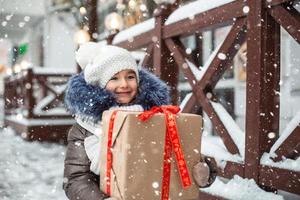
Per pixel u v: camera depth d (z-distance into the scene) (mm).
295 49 5309
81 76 1746
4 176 4980
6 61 25938
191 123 1553
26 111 9211
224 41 3107
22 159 6402
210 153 3186
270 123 2705
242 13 2861
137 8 10352
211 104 3271
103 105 1667
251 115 2742
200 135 1573
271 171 2562
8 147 7953
